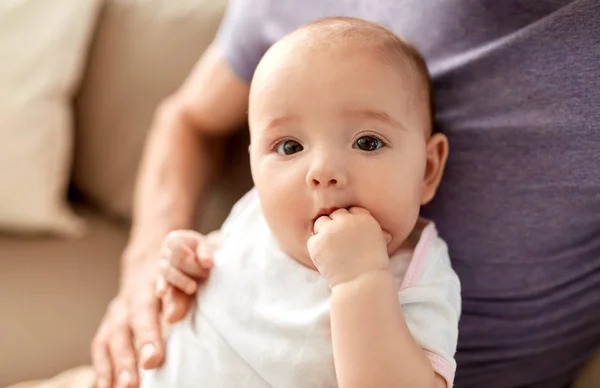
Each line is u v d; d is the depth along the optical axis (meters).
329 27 0.70
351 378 0.59
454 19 0.77
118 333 0.87
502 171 0.74
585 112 0.69
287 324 0.68
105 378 0.85
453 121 0.77
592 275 0.76
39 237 1.23
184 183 1.06
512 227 0.75
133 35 1.24
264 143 0.69
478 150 0.75
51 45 1.21
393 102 0.67
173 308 0.77
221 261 0.78
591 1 0.68
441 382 0.63
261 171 0.69
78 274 1.16
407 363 0.59
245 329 0.71
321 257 0.63
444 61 0.78
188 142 1.08
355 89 0.65
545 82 0.71
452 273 0.71
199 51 1.19
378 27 0.71
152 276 0.91
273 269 0.72
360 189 0.65
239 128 1.11
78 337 1.06
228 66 1.02
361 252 0.62
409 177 0.67
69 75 1.23
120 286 1.14
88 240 1.24
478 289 0.79
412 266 0.68
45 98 1.21
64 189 1.28
